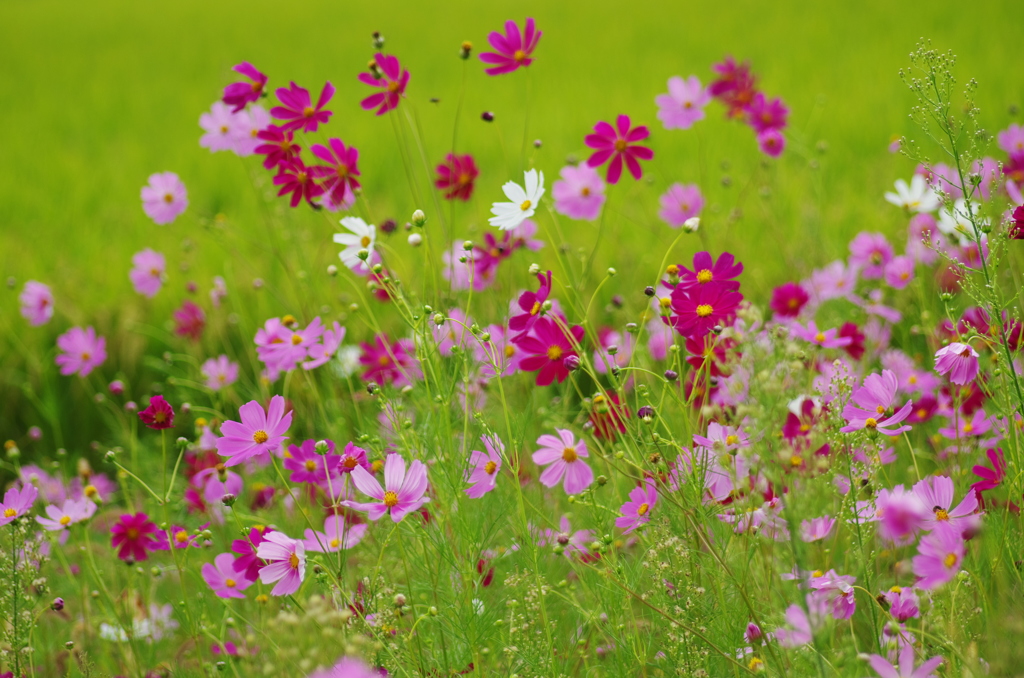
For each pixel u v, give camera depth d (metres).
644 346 3.67
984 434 3.54
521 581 3.38
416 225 3.43
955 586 3.30
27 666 3.43
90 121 11.97
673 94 4.00
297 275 4.08
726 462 3.23
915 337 3.86
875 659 3.20
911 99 7.73
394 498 3.33
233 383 4.01
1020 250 3.66
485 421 3.39
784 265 4.23
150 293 4.23
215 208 7.40
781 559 3.29
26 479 3.84
